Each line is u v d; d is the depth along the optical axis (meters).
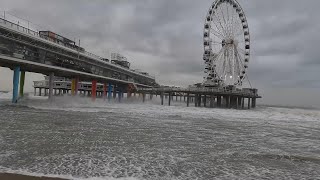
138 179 9.25
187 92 73.81
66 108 44.59
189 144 16.33
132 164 11.09
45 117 27.94
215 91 70.94
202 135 20.55
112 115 35.41
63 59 58.59
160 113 43.66
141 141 16.47
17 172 9.30
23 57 47.78
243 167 11.46
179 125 26.88
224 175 10.22
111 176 9.42
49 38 53.62
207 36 71.81
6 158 11.08
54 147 13.53
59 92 109.88
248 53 75.75
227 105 78.00
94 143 15.10
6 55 44.06
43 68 54.12
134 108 55.00
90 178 9.05
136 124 25.73
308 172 11.07
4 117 26.22
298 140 20.39
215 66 72.25
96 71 72.81
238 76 73.06
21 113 31.56
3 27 42.06
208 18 71.62
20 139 15.10
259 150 15.41
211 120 35.12
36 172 9.43
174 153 13.57
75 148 13.57
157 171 10.31
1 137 15.43
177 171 10.45
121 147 14.36
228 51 72.06
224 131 23.83
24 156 11.52
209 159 12.66
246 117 44.19
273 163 12.38
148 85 106.38
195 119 35.44
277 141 19.38
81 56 63.41
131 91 91.75
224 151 14.71
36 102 53.91
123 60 95.50
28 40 47.75
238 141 18.50
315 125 34.75
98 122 25.94
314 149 16.58
